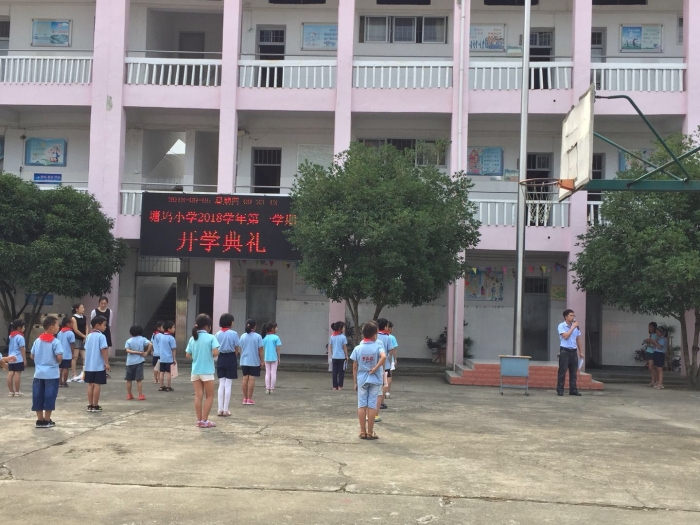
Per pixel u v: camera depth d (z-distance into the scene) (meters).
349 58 20.77
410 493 7.05
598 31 22.83
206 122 22.84
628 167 20.75
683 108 20.19
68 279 18.39
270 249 20.48
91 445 9.04
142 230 20.64
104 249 19.39
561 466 8.42
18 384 13.28
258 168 23.16
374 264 17.16
